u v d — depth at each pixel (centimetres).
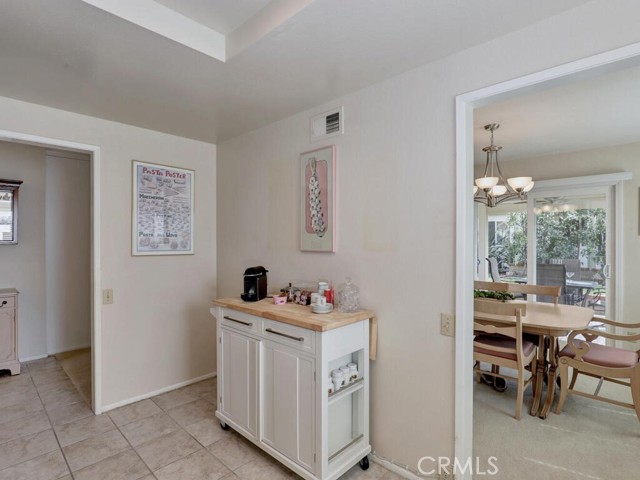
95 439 226
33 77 195
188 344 315
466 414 171
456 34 155
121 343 273
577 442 226
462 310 169
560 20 140
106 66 183
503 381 305
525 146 374
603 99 246
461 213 169
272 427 198
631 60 128
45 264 387
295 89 211
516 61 152
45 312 387
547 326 257
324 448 173
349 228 218
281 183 265
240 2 154
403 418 192
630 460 206
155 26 152
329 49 167
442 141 176
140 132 283
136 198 280
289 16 144
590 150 383
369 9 137
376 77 196
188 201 313
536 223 429
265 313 200
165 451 213
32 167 376
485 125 302
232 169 313
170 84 204
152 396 290
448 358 174
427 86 181
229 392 229
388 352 198
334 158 224
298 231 252
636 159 357
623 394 296
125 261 276
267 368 202
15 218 359
